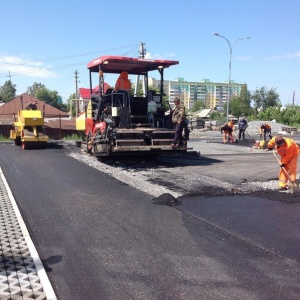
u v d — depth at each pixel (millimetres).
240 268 4055
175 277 3846
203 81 117875
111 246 4695
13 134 17094
